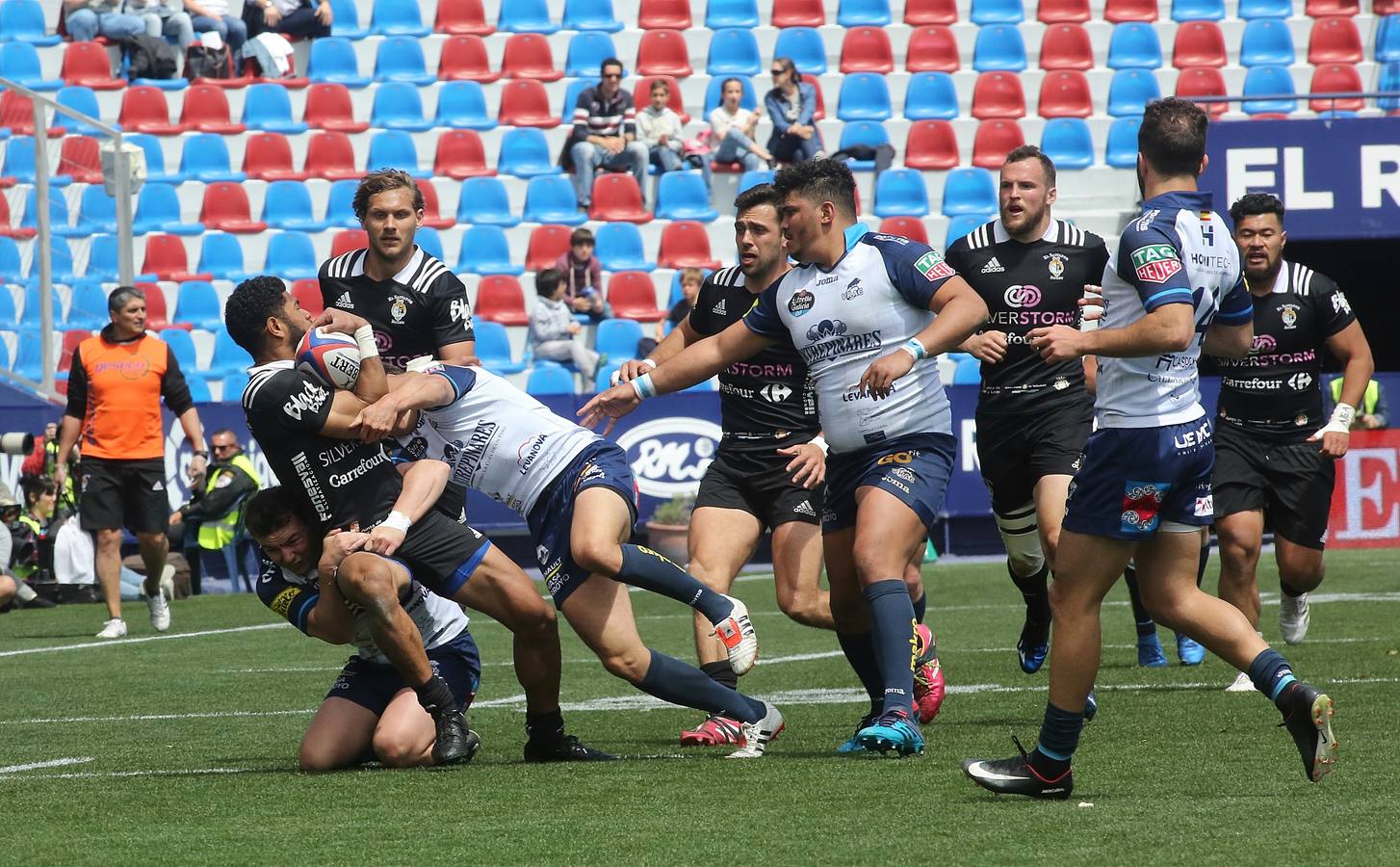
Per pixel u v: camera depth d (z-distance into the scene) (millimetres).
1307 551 25375
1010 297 21859
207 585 48031
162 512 35125
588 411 18125
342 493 17000
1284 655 26297
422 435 17906
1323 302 24797
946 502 48688
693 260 61094
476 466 17781
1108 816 13391
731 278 21594
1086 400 21969
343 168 64500
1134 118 64812
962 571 44625
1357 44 67375
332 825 13852
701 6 70500
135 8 67188
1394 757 16203
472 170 64500
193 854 12734
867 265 17281
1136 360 14109
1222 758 16484
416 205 21094
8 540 41531
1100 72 67188
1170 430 14070
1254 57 67812
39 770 17953
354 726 17516
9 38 67812
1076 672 14078
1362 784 14719
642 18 69750
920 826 13156
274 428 16688
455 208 63281
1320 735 13617
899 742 16375
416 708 17406
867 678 18609
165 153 64312
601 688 24984
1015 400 21984
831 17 70125
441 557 17203
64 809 15008
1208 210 14586
